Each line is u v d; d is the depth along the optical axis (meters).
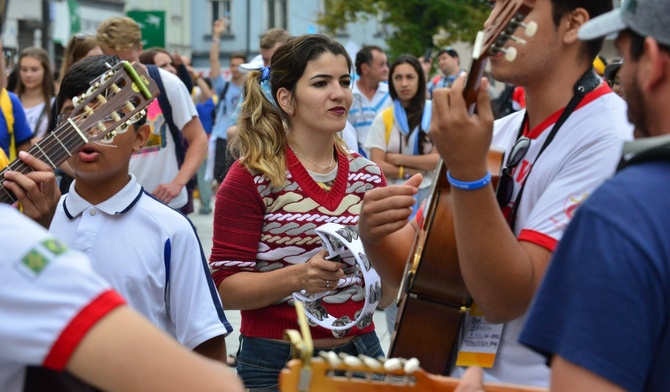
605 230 1.63
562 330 1.67
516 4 2.29
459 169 2.32
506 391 2.01
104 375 1.56
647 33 1.72
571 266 1.67
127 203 3.07
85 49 6.41
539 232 2.48
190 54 40.28
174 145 5.82
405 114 7.47
